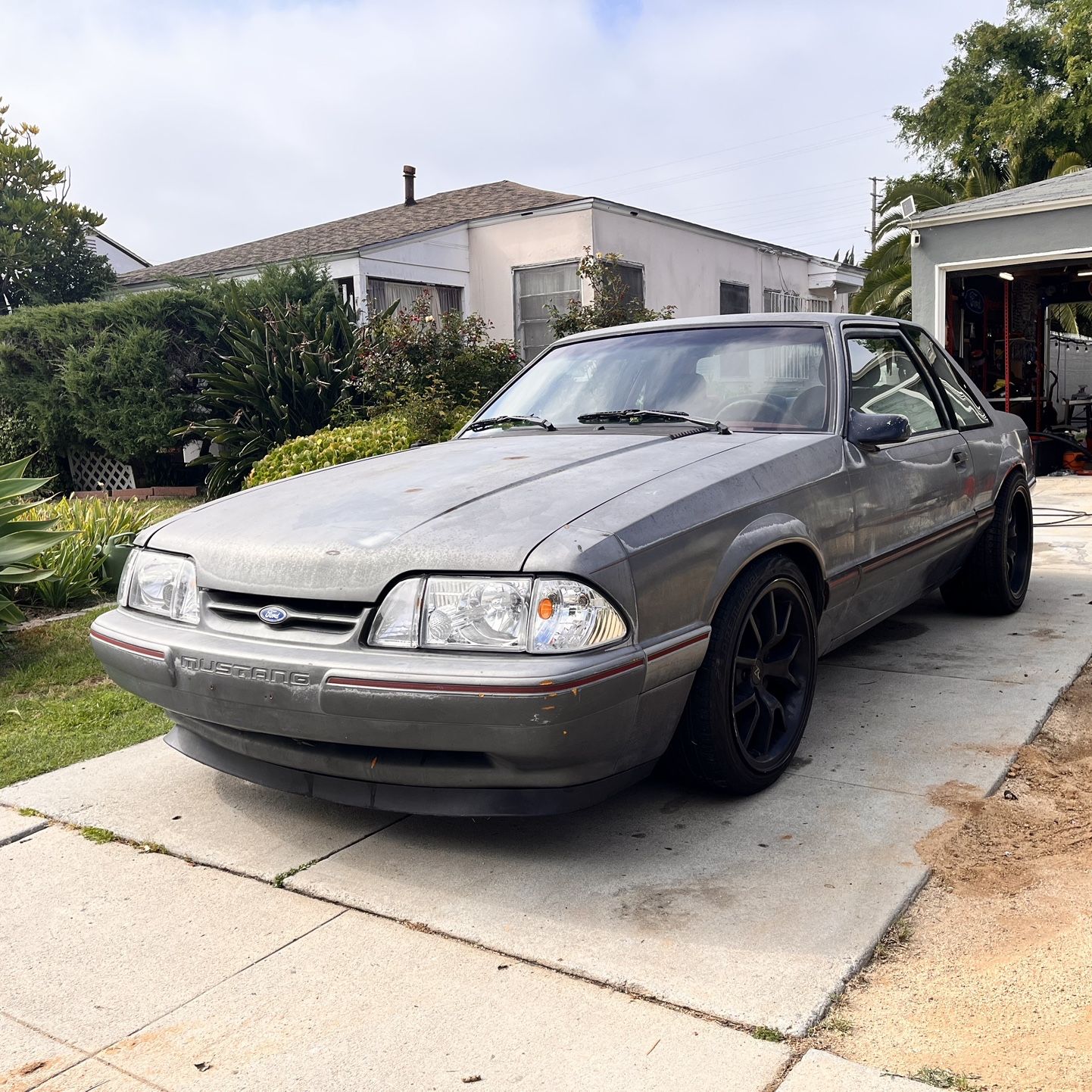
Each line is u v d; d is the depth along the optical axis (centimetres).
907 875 263
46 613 632
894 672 442
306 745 278
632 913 252
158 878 284
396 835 304
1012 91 2964
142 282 1728
